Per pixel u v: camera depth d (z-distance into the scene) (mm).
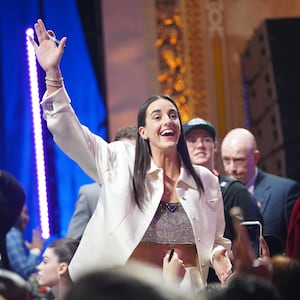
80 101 17094
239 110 17125
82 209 10734
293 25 15914
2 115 16891
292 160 15414
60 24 17219
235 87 17203
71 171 16781
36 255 11984
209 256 7684
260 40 16203
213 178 8047
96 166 7742
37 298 11227
